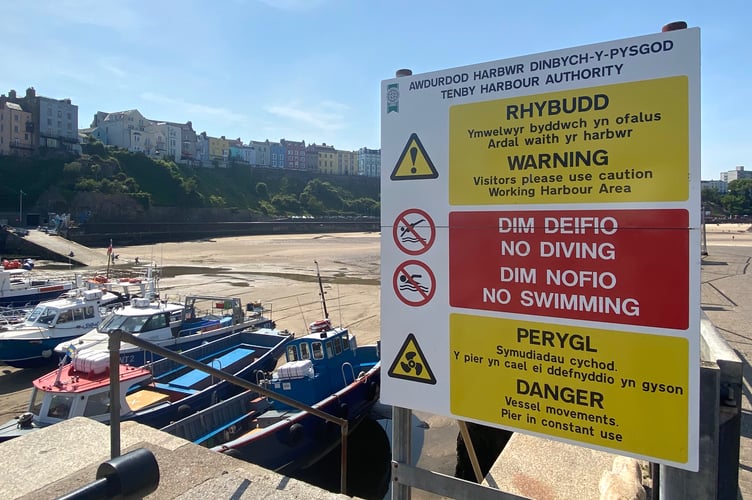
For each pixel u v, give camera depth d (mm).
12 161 86438
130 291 29469
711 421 1921
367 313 24078
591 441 2100
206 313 20375
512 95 2215
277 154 165000
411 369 2523
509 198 2240
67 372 9250
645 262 1968
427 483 2482
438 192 2414
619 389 2031
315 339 10688
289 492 3131
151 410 9203
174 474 3342
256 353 13844
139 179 99188
